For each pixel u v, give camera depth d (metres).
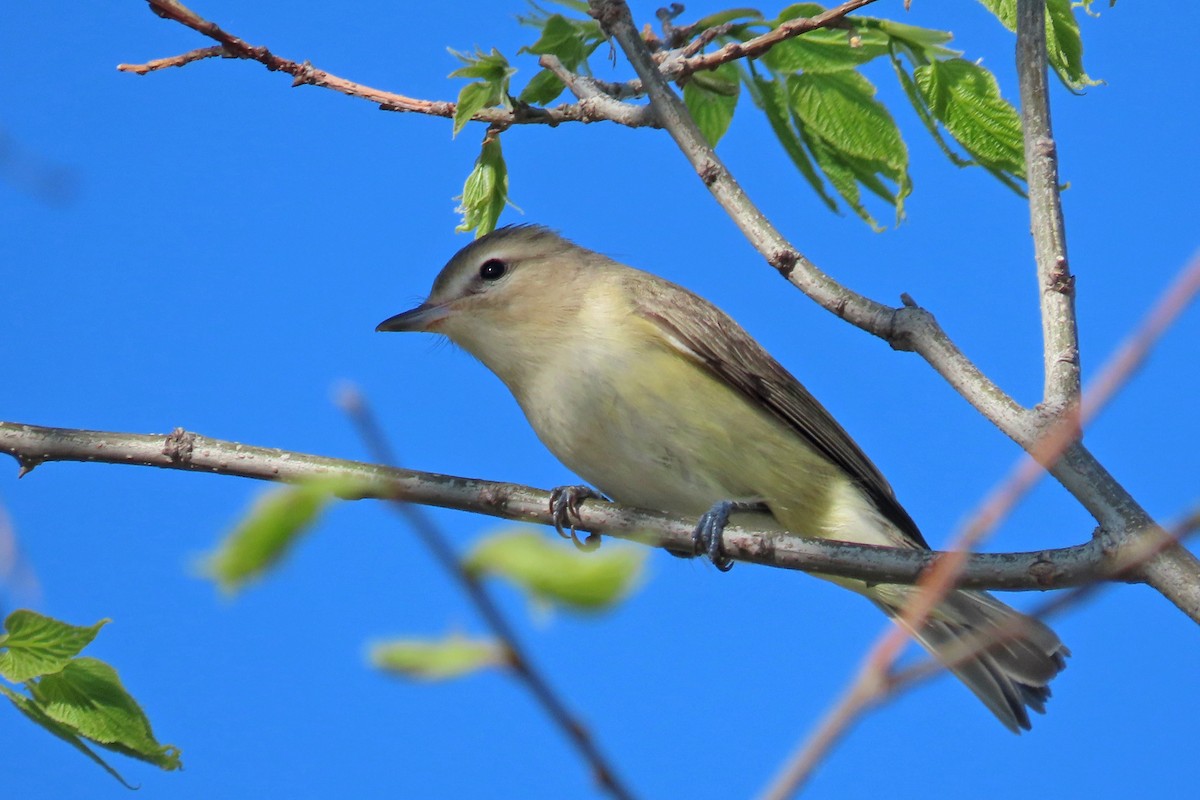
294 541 3.05
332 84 10.61
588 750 3.12
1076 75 9.99
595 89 10.49
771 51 10.71
